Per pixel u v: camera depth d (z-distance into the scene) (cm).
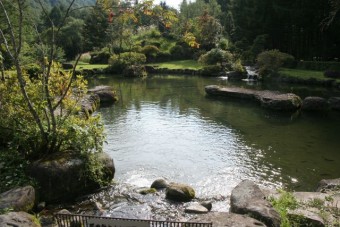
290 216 693
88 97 2170
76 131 962
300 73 3403
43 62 957
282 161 1253
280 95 2231
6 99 1004
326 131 1645
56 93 1021
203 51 5047
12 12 2103
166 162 1239
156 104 2316
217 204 905
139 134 1585
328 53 4012
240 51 4666
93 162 948
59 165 876
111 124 1770
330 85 2961
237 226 630
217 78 3747
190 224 646
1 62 1097
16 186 821
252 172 1155
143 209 848
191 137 1542
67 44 5812
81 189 915
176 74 4228
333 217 704
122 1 929
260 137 1545
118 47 5372
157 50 5225
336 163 1233
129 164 1216
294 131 1644
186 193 909
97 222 548
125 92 2853
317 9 3769
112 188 975
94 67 4553
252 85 3122
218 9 7188
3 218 609
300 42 4231
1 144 1027
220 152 1347
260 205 724
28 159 949
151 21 1010
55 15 6253
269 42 4528
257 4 4497
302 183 1072
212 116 1955
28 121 988
